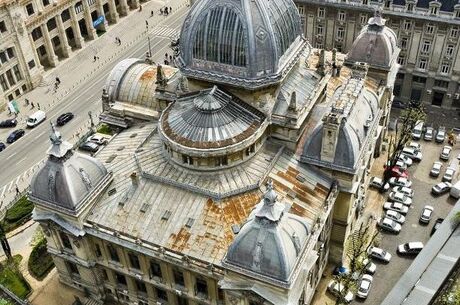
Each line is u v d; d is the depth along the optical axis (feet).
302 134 302.45
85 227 277.64
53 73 527.81
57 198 272.72
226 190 271.49
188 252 258.16
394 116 447.83
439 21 410.31
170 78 328.70
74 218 273.54
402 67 447.42
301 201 277.44
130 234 269.23
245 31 268.82
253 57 271.49
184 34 285.84
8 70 480.64
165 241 263.49
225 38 272.72
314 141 287.28
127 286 299.17
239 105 283.79
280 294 232.32
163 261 264.93
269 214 224.12
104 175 286.87
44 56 536.42
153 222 270.05
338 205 300.81
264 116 287.69
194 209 268.82
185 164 281.74
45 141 444.14
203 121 275.80
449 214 336.29
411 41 432.25
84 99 492.54
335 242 315.99
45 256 333.42
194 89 299.79
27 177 407.03
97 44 571.28
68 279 312.91
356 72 319.06
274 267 226.17
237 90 286.66
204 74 283.79
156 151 298.15
